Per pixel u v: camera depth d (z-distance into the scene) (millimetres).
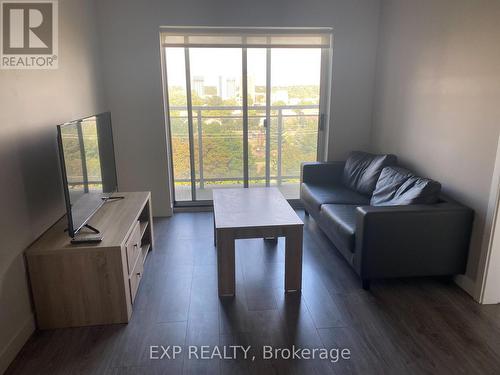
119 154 4156
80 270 2303
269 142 4523
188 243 3637
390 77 3893
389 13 3867
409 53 3506
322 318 2467
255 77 4289
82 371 2023
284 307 2588
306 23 4027
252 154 4547
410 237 2656
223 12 3902
